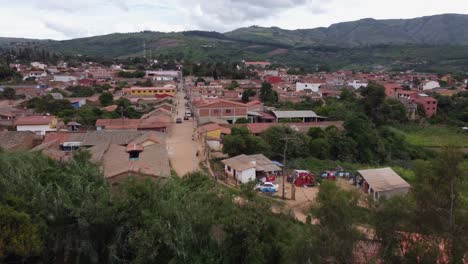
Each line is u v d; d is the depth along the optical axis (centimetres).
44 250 1739
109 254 1742
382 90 7594
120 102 7756
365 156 5416
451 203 1501
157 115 6544
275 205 3072
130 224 1775
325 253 1537
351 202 1678
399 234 1562
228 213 1898
